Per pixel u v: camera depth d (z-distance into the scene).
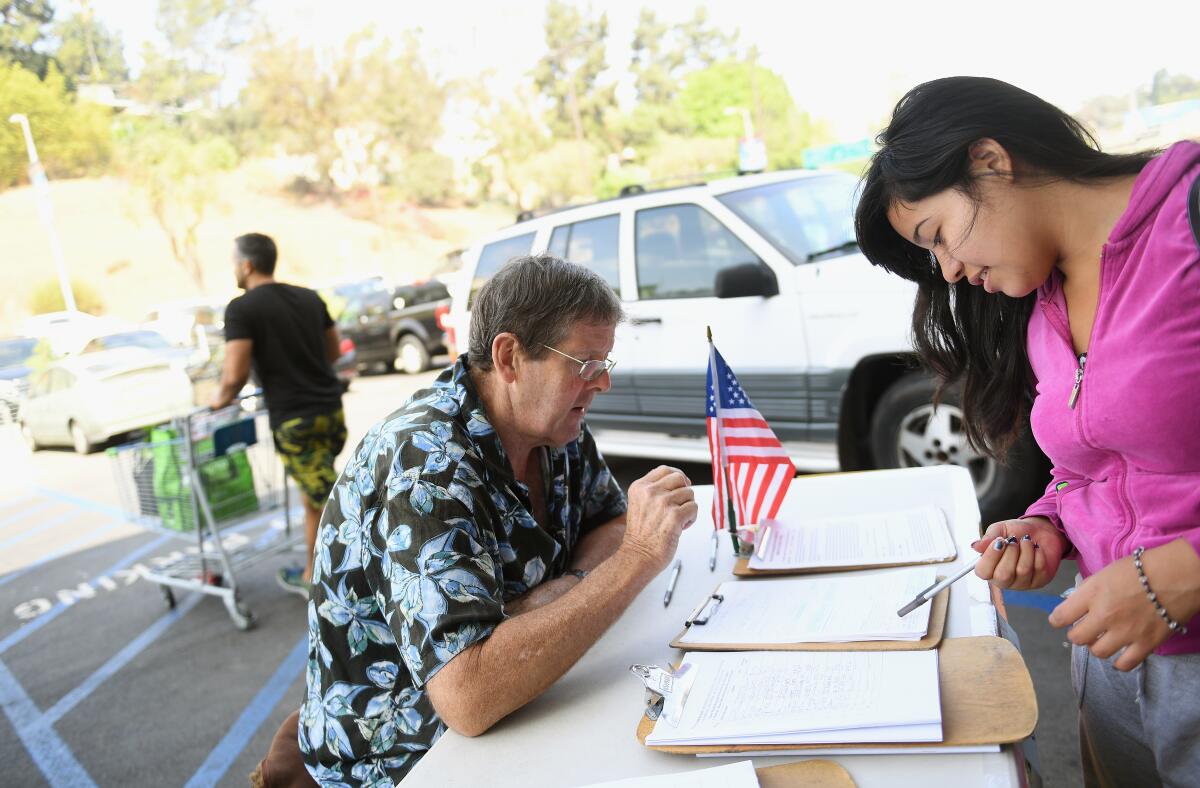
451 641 1.45
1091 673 1.55
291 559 5.57
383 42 57.38
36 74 53.44
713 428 2.03
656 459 6.21
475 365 1.78
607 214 5.31
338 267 47.72
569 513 2.08
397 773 1.63
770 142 62.62
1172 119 11.15
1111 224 1.26
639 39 73.50
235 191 51.91
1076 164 1.26
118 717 3.79
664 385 5.07
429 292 14.66
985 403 1.70
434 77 59.09
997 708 1.24
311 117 55.34
